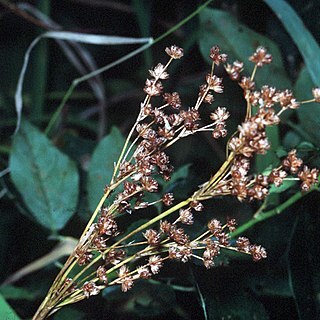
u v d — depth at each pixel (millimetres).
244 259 257
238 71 192
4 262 342
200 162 412
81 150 373
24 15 430
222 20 349
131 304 274
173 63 436
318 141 304
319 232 259
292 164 191
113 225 204
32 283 301
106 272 205
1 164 381
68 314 270
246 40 346
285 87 334
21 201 306
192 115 203
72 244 296
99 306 271
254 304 250
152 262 200
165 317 282
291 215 276
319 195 276
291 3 385
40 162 294
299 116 309
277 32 404
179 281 271
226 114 199
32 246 319
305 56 294
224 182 197
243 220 272
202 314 276
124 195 204
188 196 272
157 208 270
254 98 189
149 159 204
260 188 190
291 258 255
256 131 184
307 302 252
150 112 207
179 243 201
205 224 271
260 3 404
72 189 293
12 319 229
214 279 251
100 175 283
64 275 208
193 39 424
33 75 467
